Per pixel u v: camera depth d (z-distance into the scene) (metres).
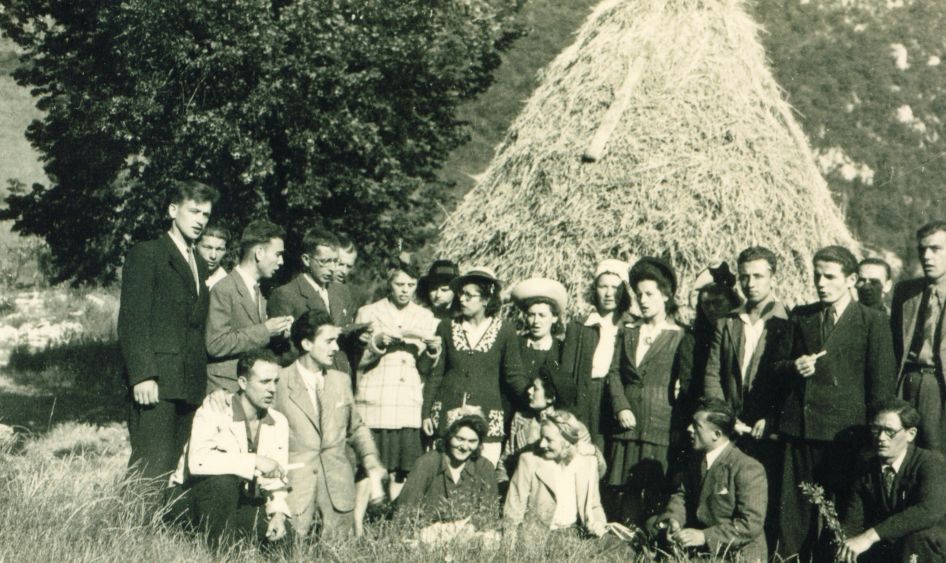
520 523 5.54
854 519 5.58
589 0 25.88
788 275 7.51
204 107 11.25
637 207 7.62
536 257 7.90
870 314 5.77
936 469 5.39
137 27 10.72
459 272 8.03
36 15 12.62
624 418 6.20
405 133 13.65
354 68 12.45
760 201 7.59
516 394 6.56
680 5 8.59
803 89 24.39
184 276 5.89
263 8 11.20
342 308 6.95
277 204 12.61
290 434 5.92
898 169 22.38
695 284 7.01
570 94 8.49
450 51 13.24
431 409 6.60
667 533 5.74
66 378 14.35
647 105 8.05
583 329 6.63
